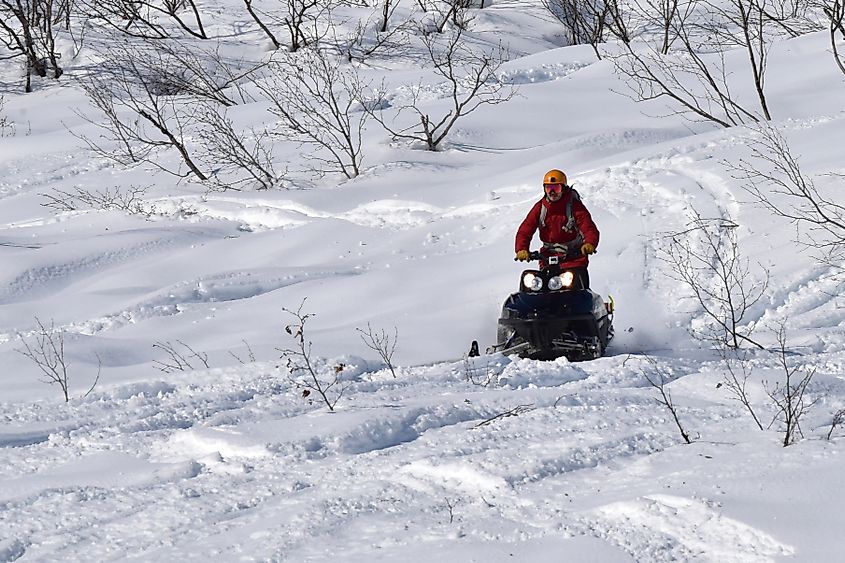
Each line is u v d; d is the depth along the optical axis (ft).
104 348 76.69
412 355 71.15
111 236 114.73
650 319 76.54
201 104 176.96
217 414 50.55
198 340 80.64
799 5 181.27
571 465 35.55
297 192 125.29
